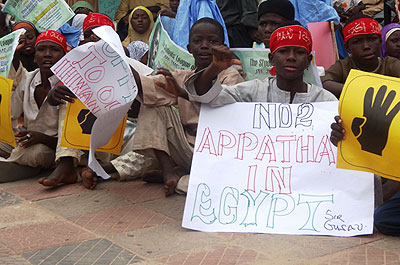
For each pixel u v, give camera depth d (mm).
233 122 3229
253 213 3020
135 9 7230
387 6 6367
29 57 5258
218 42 3898
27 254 2734
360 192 2938
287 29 3211
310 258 2584
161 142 3682
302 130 3152
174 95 3543
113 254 2705
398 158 2711
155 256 2664
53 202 3650
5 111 4012
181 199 3660
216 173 3129
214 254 2668
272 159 3123
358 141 2826
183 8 5012
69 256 2695
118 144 3754
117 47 3188
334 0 6605
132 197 3727
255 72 4266
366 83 2854
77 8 7922
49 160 4355
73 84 3480
